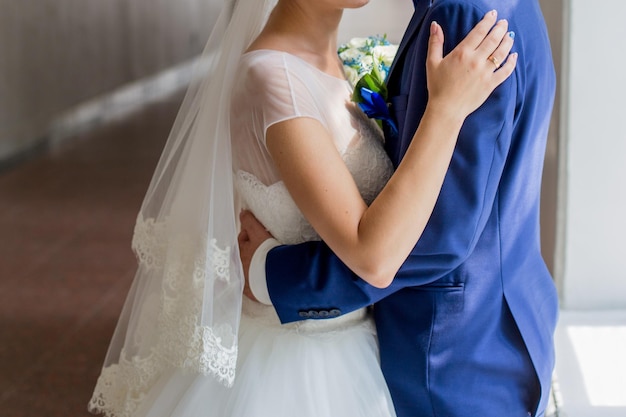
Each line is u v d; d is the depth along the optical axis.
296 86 1.65
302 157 1.60
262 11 1.79
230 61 1.74
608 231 3.57
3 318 4.62
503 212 1.67
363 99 1.69
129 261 5.42
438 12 1.59
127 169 7.58
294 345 1.75
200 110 1.78
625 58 3.41
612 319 3.54
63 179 7.30
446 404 1.72
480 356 1.71
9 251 5.61
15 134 7.88
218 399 1.75
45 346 4.31
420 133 1.55
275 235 1.76
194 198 1.76
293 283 1.68
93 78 9.91
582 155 3.52
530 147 1.68
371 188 1.73
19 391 3.88
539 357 1.74
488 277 1.69
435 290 1.70
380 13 5.18
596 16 3.38
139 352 1.90
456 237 1.59
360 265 1.57
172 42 12.97
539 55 1.65
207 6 14.71
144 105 10.84
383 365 1.78
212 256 1.71
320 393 1.72
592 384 3.05
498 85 1.56
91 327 4.51
